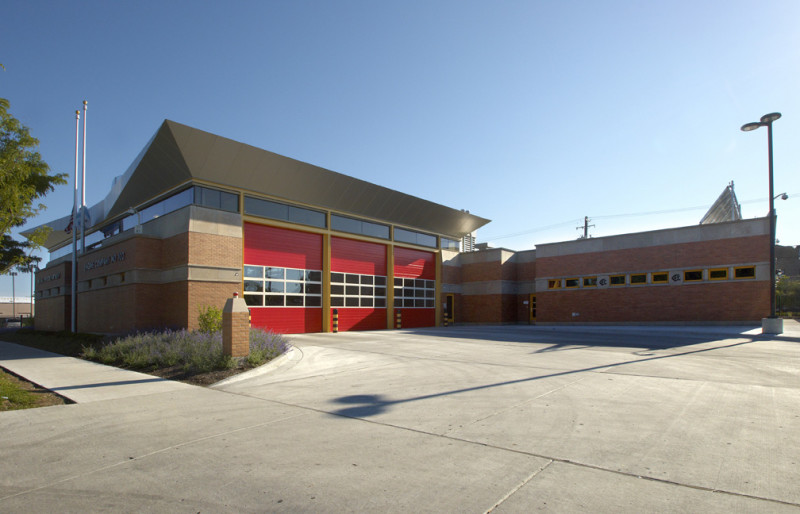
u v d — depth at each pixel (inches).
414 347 631.8
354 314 1082.7
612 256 1080.8
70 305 1104.2
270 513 144.9
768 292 890.1
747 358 478.6
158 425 250.7
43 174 519.8
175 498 157.2
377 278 1152.8
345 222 1077.1
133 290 778.8
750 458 184.7
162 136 758.5
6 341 1008.2
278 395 327.3
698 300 962.7
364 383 366.9
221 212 794.2
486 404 284.5
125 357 514.9
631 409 265.6
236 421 257.4
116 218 1087.6
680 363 443.8
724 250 940.6
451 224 1355.8
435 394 317.7
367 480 169.5
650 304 1019.3
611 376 373.7
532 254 1336.1
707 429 224.5
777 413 253.8
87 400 318.3
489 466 180.7
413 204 1200.8
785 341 660.7
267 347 512.7
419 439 217.5
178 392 344.8
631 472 171.9
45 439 226.1
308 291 983.6
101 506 151.6
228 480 171.8
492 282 1317.7
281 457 195.8
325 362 490.0
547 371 404.2
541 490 157.2
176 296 761.0
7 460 196.2
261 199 906.1
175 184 845.8
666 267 1006.4
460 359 500.4
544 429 228.5
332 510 145.8
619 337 748.6
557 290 1159.0
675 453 191.8
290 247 957.2
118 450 208.2
